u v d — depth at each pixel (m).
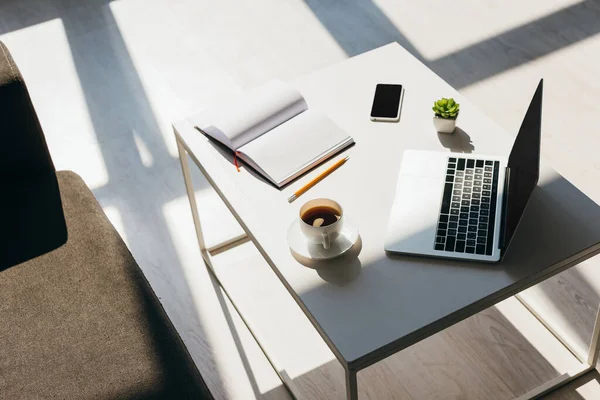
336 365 2.06
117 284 1.76
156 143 2.84
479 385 1.98
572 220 1.63
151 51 3.30
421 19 3.31
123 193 2.65
